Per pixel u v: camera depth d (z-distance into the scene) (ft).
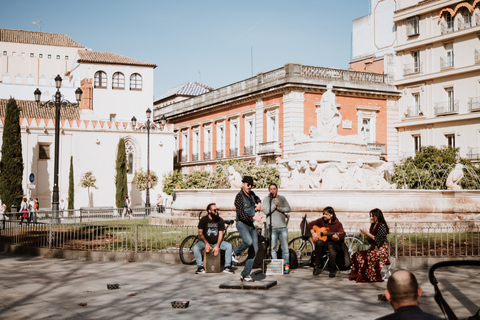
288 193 61.62
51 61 266.77
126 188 165.78
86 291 32.17
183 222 65.10
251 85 167.32
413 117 165.78
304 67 150.10
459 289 31.65
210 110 195.52
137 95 198.18
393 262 40.78
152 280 35.96
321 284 34.35
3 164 143.64
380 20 183.01
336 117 75.31
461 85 154.92
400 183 128.77
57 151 88.48
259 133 163.73
